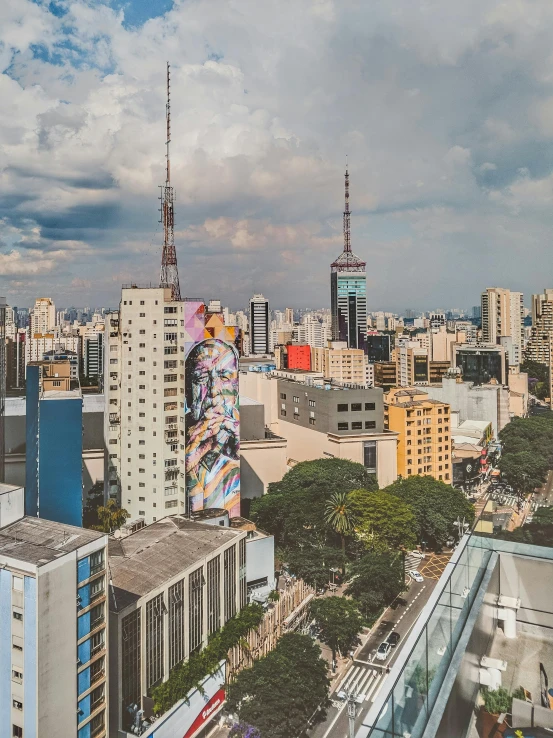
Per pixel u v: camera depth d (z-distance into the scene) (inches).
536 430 6151.6
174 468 5423.2
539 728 961.5
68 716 2343.8
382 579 4525.1
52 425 3690.9
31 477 3720.5
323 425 7170.3
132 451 5423.2
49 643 2249.0
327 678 3476.9
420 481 6225.4
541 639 1136.2
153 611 2928.2
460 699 906.1
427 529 5698.8
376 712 783.1
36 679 2203.5
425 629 909.2
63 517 3752.5
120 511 5255.9
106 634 2546.8
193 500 5644.7
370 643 4057.6
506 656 1099.3
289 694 3125.0
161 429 5354.3
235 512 5846.5
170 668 3056.1
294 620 4180.6
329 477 6215.6
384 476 6993.1
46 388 5270.7
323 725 3230.8
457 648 955.3
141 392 5369.1
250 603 3917.3
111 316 5556.1
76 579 2361.0
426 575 5123.0
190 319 5482.3
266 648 3779.5
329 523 5275.6
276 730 3041.3
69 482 3750.0
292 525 5438.0
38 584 2188.7
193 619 3250.5
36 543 2436.0
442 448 7204.7
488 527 1296.8
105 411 5713.6
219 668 3309.5
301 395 7706.7
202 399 5625.0
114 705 2669.8
